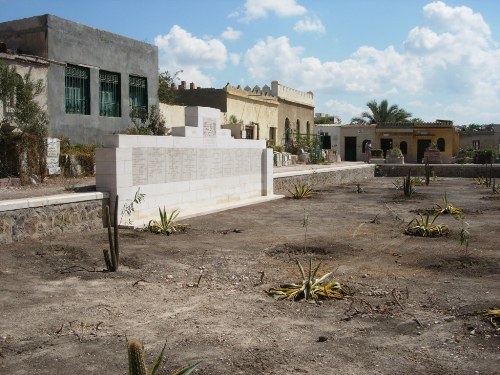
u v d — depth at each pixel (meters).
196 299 6.88
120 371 4.67
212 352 5.08
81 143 20.47
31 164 15.55
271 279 7.93
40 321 5.98
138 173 12.98
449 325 5.84
